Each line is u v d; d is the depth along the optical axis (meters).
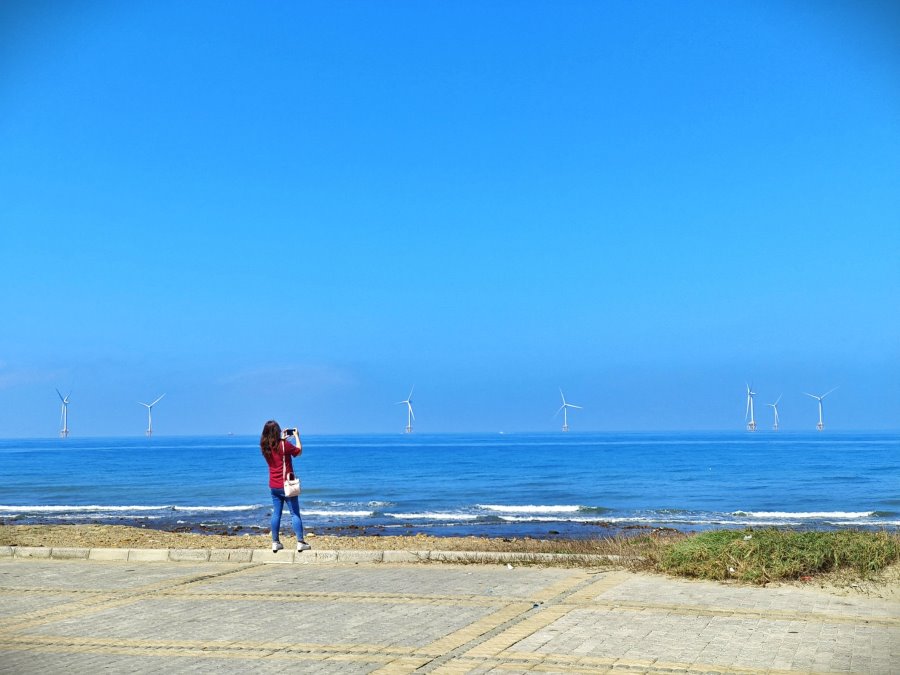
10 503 39.22
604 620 8.23
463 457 94.06
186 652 7.27
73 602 9.66
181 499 41.25
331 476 59.25
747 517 31.17
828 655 6.85
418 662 6.80
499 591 9.92
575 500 39.31
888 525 27.45
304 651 7.23
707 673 6.38
